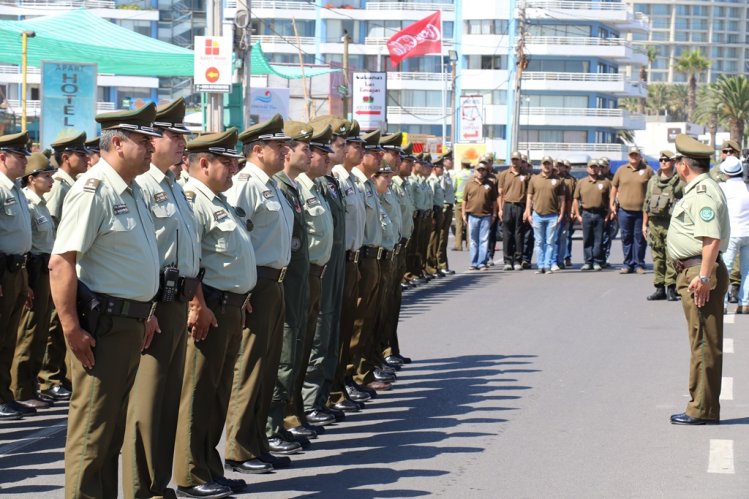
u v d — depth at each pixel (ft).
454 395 42.01
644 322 61.62
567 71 327.88
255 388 30.99
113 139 24.32
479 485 29.60
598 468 31.37
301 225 33.30
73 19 103.45
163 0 288.71
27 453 33.60
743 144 409.28
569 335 56.70
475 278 86.79
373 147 41.68
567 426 36.70
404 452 33.30
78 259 24.14
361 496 28.53
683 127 444.55
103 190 24.00
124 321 24.29
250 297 30.25
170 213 26.58
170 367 26.68
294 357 33.42
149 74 129.29
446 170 92.32
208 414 28.86
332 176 37.81
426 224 79.97
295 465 31.81
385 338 46.96
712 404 36.86
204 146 28.81
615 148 331.57
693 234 36.47
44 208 41.14
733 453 33.04
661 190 71.15
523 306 68.80
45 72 83.30
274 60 310.04
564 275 89.15
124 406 24.90
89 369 24.20
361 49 313.73
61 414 39.86
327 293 36.83
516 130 241.55
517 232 93.66
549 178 90.27
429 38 170.19
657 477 30.37
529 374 46.06
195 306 28.07
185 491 28.63
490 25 320.91
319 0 312.09
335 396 39.27
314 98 184.24
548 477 30.40
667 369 46.98
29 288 40.63
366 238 41.11
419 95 321.52
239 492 28.99
